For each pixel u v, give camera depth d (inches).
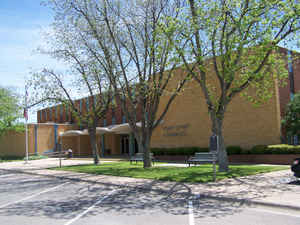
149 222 266.5
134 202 359.9
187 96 1039.6
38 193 450.9
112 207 334.0
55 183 566.3
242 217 276.1
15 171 871.1
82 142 1670.8
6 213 317.4
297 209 293.3
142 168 709.9
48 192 457.1
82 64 818.2
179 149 993.5
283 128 846.5
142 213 302.2
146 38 666.8
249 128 867.4
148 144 730.8
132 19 672.4
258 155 800.3
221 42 525.3
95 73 815.1
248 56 555.2
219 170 573.6
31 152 1499.8
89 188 482.6
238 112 896.3
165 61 660.7
